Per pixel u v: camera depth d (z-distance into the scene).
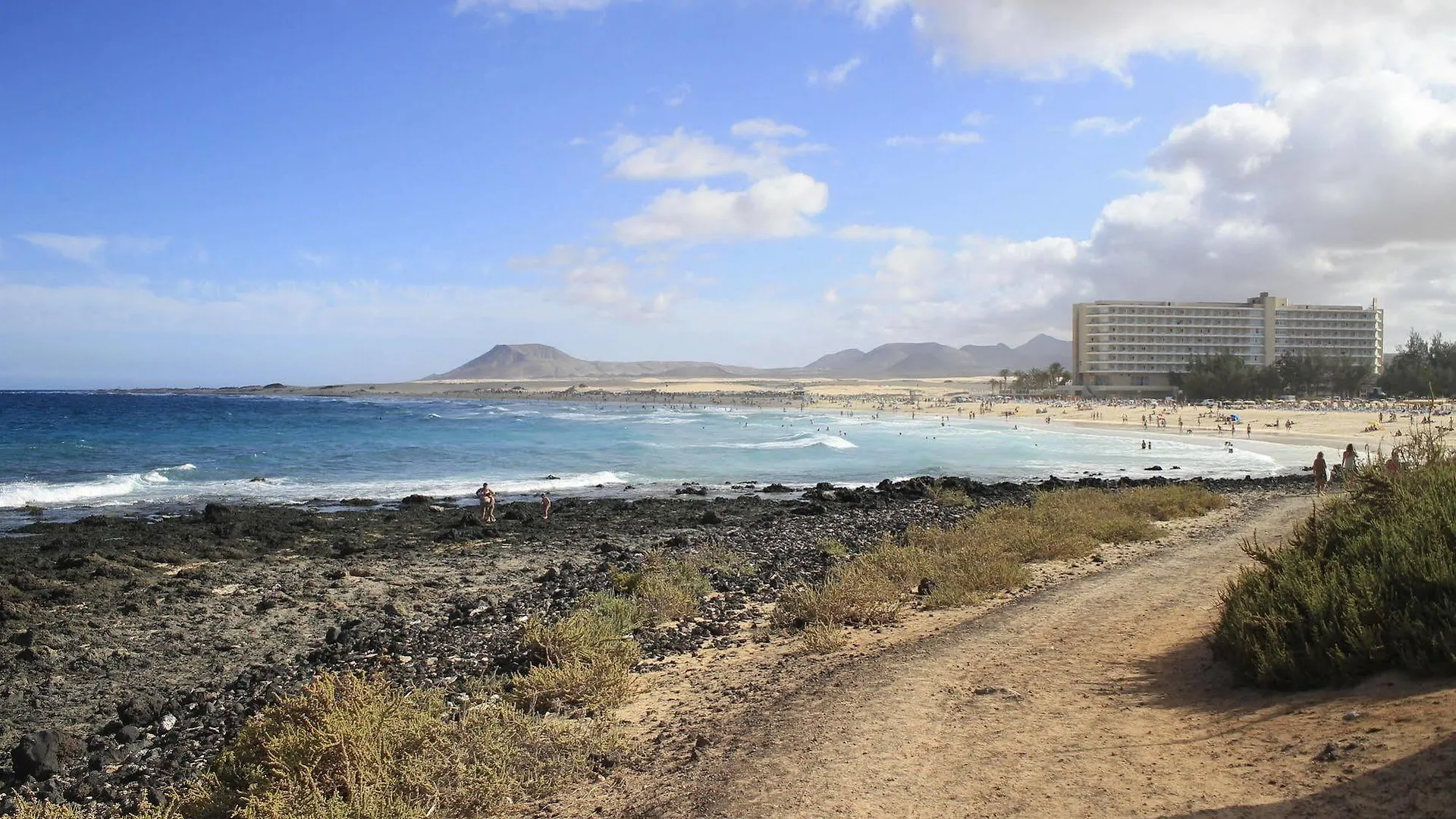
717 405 198.00
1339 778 5.05
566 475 42.78
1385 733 5.45
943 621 11.95
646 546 22.48
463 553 21.80
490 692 10.08
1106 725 6.88
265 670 12.01
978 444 68.50
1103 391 188.88
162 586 17.55
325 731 7.07
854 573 14.88
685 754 7.52
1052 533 18.20
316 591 17.27
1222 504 25.17
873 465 50.59
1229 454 59.16
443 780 6.82
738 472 45.84
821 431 88.19
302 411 124.62
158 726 10.08
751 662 10.80
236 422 88.69
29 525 25.66
